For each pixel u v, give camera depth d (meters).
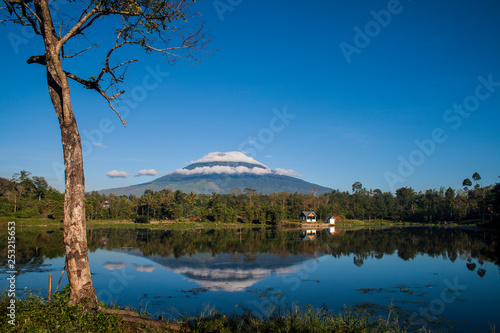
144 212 97.19
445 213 94.38
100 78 10.52
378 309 14.53
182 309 14.20
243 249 35.00
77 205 9.45
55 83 9.74
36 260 26.59
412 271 23.05
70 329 7.75
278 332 9.35
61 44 9.48
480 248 35.09
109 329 8.17
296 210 100.56
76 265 9.34
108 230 65.44
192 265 25.41
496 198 69.12
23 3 9.35
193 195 105.94
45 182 91.12
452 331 11.99
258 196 121.75
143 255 30.56
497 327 12.45
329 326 9.81
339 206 113.62
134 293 17.19
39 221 69.50
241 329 9.60
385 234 55.62
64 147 9.56
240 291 17.64
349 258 28.92
